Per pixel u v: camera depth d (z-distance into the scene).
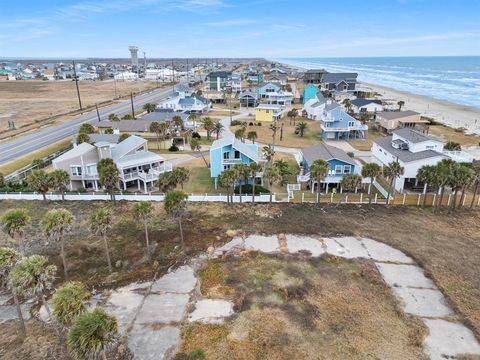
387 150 53.84
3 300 27.61
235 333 23.62
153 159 51.50
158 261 32.28
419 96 150.75
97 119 99.94
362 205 44.25
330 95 134.25
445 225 39.38
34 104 129.88
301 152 57.38
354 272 30.48
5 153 67.31
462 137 78.69
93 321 17.94
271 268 31.17
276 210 42.94
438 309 26.20
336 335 23.38
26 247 34.78
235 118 103.75
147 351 22.31
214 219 40.62
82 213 42.25
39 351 22.31
